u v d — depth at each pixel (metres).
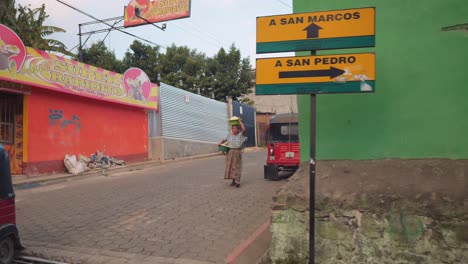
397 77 4.42
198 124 21.64
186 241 5.54
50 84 11.70
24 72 10.74
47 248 5.30
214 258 4.86
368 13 3.97
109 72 14.48
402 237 3.79
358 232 3.96
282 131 11.52
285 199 4.29
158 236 5.81
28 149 11.15
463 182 3.79
